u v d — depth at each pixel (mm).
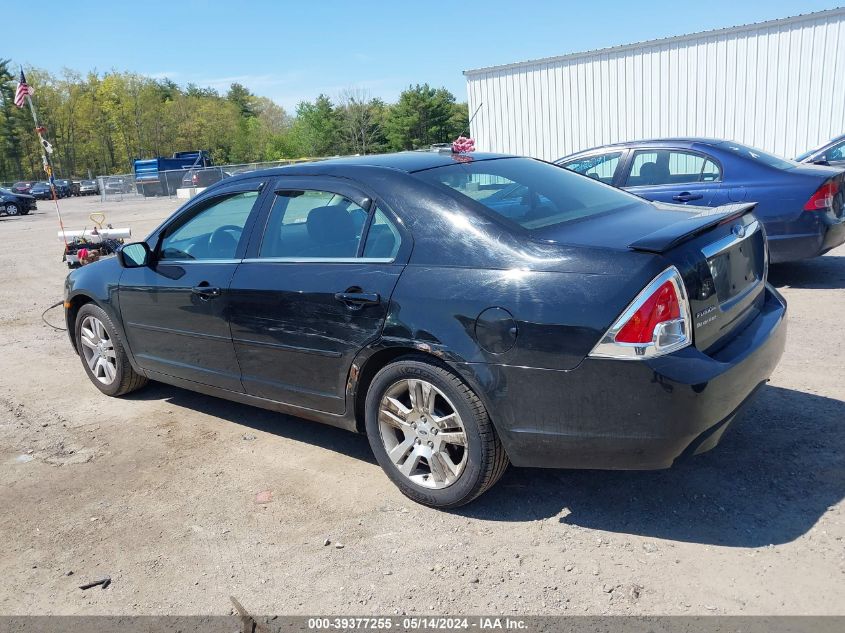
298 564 3186
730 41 17391
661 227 3334
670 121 18578
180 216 4801
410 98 87812
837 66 16203
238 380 4355
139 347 5078
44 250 17234
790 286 7598
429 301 3312
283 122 116812
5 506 3932
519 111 20969
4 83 91438
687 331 2951
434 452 3471
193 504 3809
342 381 3760
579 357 2943
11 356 7137
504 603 2797
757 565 2895
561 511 3438
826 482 3473
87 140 96000
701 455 3832
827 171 7219
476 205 3461
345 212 3824
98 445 4703
